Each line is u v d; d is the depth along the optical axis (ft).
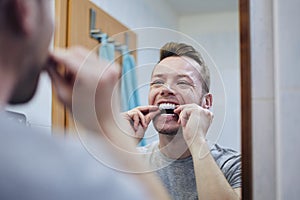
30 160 0.90
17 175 0.87
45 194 0.88
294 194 1.68
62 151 0.97
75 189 0.92
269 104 1.79
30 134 0.95
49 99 2.02
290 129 1.70
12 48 1.05
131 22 3.07
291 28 1.72
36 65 1.12
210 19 2.83
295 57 1.72
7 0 1.03
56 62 1.58
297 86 1.71
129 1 3.12
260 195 1.77
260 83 1.81
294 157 1.69
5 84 1.06
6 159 0.88
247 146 1.86
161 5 2.95
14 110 1.14
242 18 1.94
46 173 0.90
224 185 2.41
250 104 1.83
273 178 1.76
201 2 2.83
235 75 2.64
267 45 1.82
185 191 2.55
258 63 1.82
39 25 1.10
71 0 3.03
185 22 2.93
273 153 1.77
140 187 1.06
